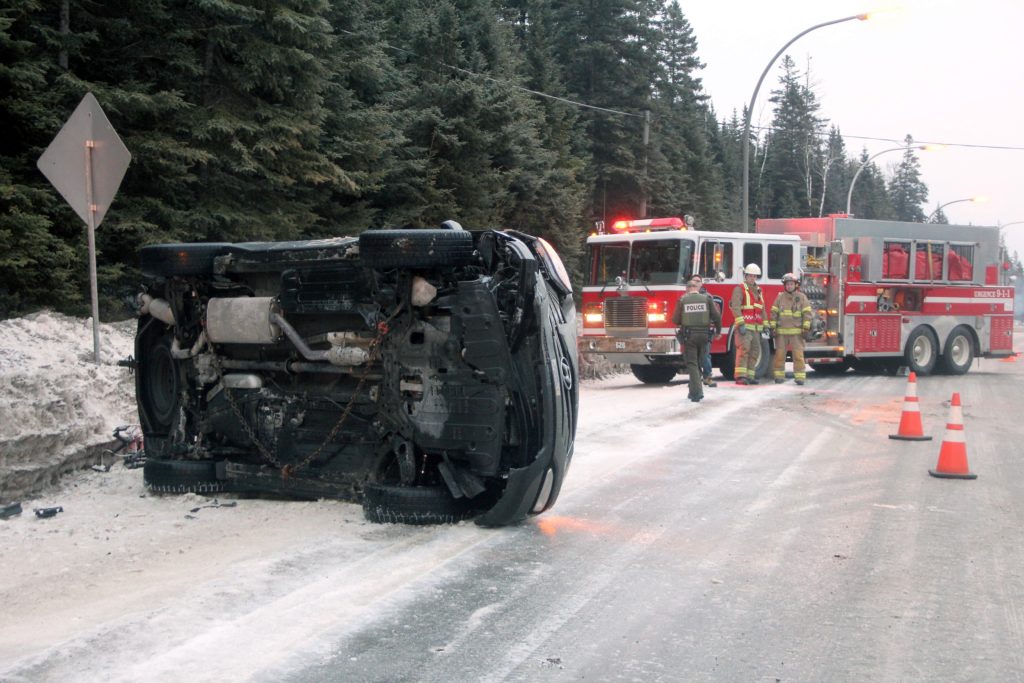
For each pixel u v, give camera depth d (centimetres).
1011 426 1266
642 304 1753
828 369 2283
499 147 2345
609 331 1803
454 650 440
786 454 1012
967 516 733
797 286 1805
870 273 1980
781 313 1808
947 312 2147
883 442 1103
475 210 2231
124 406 923
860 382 1919
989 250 2242
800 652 448
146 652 424
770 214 7256
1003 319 2275
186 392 718
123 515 663
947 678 421
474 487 630
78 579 526
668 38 4969
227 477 705
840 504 771
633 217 3950
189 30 1443
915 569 588
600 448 1029
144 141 1361
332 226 1855
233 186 1541
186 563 558
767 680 415
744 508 752
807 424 1246
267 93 1602
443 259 598
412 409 629
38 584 517
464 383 612
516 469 614
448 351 615
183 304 712
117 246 1404
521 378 617
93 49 1416
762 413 1352
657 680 412
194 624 460
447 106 2223
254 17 1471
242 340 683
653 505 755
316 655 428
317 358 655
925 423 1282
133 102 1340
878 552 626
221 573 538
